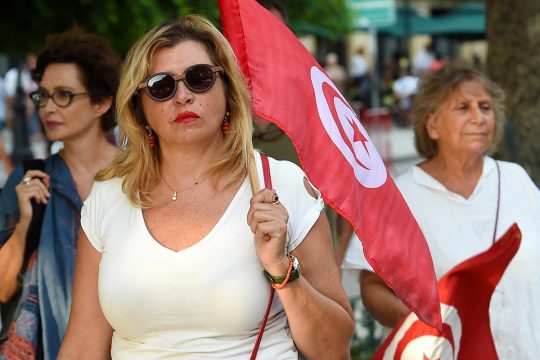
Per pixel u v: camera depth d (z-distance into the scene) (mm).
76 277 2924
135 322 2699
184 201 2768
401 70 31141
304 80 3002
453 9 32031
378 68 35094
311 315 2678
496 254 3812
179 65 2736
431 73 4281
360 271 4156
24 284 3732
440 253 4004
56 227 3795
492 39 7418
